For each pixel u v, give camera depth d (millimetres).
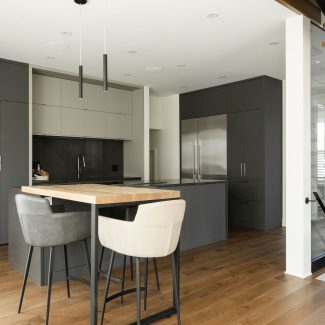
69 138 5918
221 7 3051
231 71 5219
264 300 2699
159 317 2303
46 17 3230
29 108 4738
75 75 5266
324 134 3602
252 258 3920
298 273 3254
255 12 3148
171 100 7102
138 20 3314
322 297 2754
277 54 4391
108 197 2016
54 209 2951
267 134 5520
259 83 5535
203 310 2520
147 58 4535
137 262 2008
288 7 3006
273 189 5652
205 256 4020
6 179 4523
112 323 2309
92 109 5801
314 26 3461
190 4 2988
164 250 2031
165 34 3682
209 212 4699
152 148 7566
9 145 4547
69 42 3918
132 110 6410
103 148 6418
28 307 2553
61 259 3107
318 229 3531
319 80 3525
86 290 2893
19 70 4637
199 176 6504
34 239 2316
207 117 6371
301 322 2322
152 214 1945
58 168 5785
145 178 6180
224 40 3873
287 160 3309
